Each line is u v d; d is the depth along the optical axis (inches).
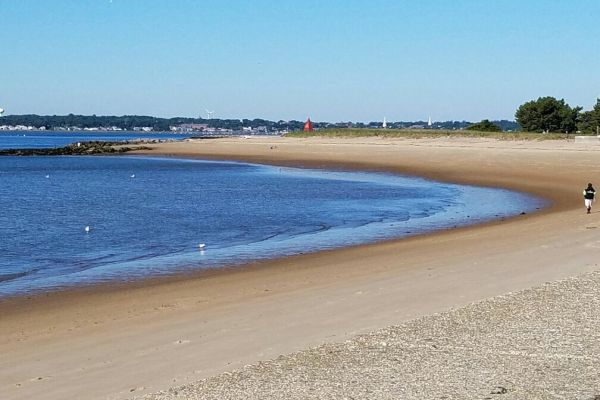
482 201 1632.6
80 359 470.6
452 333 482.0
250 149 4431.6
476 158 2908.5
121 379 422.3
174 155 4384.8
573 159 2637.8
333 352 447.8
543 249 860.0
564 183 1989.4
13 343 524.7
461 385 378.0
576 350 436.1
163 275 810.2
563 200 1596.9
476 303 568.1
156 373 430.6
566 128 5423.2
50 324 586.2
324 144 4392.2
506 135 4163.4
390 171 2684.5
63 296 705.0
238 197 1830.7
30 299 693.9
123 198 1854.1
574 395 359.9
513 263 771.4
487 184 2064.5
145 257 944.9
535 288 616.7
